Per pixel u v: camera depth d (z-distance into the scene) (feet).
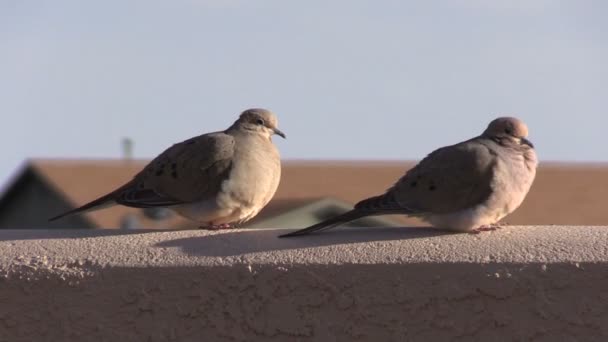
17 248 30.25
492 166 35.81
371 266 28.07
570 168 161.17
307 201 125.08
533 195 150.00
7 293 29.30
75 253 29.68
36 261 29.40
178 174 41.32
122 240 30.48
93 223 143.95
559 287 27.45
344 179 155.43
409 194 36.29
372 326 28.12
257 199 41.93
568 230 29.84
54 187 161.79
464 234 30.35
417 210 36.14
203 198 41.27
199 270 28.66
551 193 150.92
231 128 43.62
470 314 27.84
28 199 172.96
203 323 28.76
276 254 28.84
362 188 152.76
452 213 35.88
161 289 28.81
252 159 41.50
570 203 148.36
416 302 27.96
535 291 27.53
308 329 28.35
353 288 28.12
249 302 28.55
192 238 30.40
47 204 168.96
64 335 29.19
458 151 36.29
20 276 29.22
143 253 29.45
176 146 42.32
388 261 28.09
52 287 29.12
